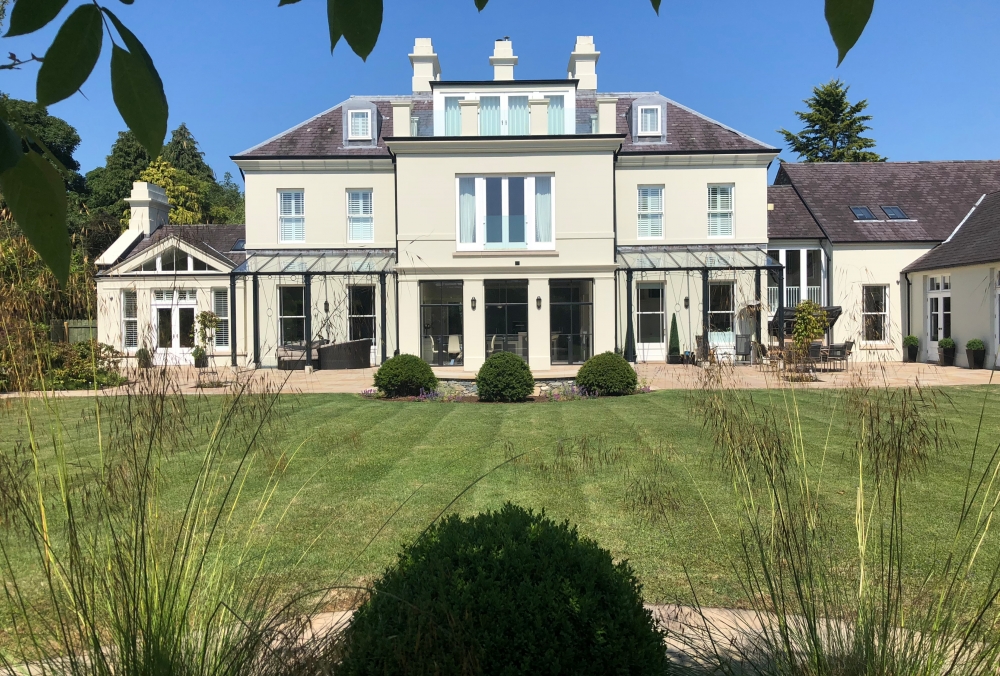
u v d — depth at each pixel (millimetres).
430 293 21266
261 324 22547
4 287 2586
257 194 22734
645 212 22734
